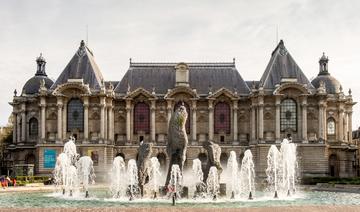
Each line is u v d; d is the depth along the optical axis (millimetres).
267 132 137250
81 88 136750
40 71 154375
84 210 46156
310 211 45875
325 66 156250
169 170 73188
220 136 142875
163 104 143500
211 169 71688
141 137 143000
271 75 141625
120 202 65250
